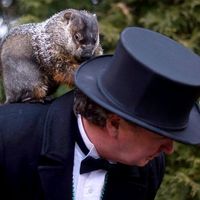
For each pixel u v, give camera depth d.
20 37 3.34
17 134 2.40
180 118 2.09
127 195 2.46
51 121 2.41
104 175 2.38
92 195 2.39
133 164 2.28
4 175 2.42
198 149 5.26
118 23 5.58
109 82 2.14
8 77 3.32
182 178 5.05
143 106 2.05
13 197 2.47
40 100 3.25
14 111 2.49
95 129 2.25
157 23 5.43
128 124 2.12
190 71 2.07
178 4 5.49
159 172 2.63
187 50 2.22
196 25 5.44
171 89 2.01
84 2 5.87
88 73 2.28
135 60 2.04
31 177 2.40
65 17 3.26
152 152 2.21
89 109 2.20
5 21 5.96
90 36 3.21
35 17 5.56
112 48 5.42
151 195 2.63
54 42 3.21
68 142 2.35
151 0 5.60
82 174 2.35
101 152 2.29
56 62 3.21
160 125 2.05
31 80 3.24
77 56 3.19
